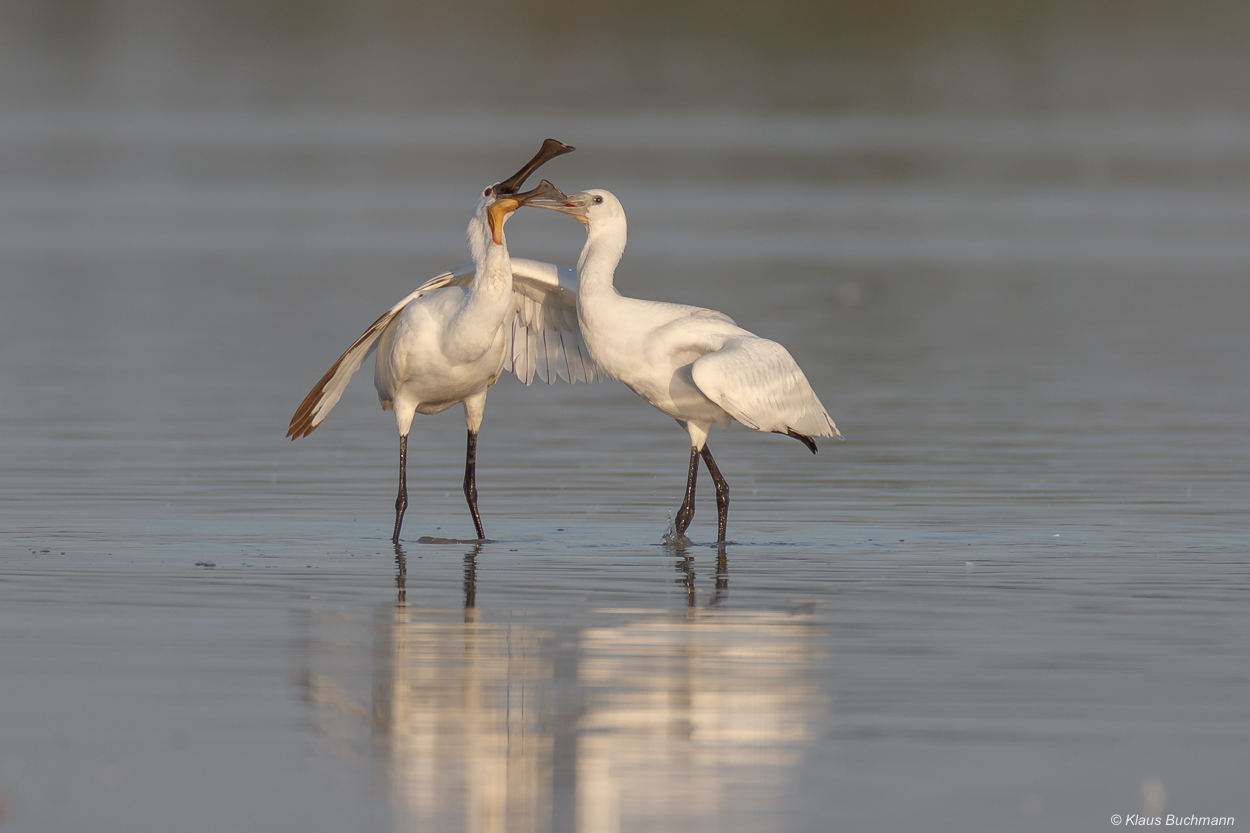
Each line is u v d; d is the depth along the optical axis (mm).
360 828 7840
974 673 10086
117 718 9234
